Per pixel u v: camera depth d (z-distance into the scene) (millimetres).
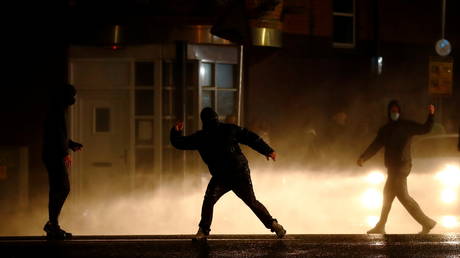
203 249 26969
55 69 46125
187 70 45844
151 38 45219
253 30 43156
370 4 57688
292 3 51938
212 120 27047
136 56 45531
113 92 46000
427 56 60344
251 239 29469
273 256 25688
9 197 43406
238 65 44469
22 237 30047
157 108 45594
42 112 46438
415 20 59875
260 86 50156
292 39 52281
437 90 48469
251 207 27000
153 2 46125
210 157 26938
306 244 28312
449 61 48844
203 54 46000
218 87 47125
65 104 28078
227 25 41656
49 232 28922
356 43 56875
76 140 46188
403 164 33281
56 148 27812
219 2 46062
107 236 30266
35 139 46562
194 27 45344
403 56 58969
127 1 45656
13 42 46781
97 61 45938
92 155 46375
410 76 59250
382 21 57844
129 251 26609
